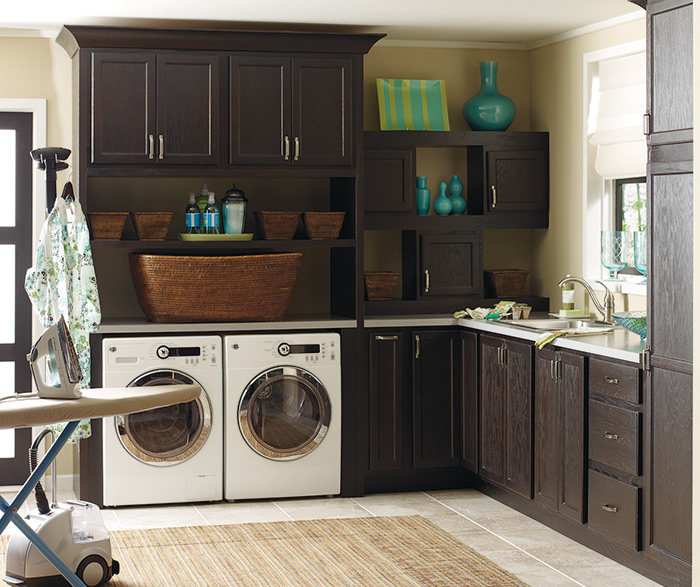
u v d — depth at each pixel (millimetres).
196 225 5598
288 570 4336
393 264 6207
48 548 3791
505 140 6066
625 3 5125
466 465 5727
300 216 6023
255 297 5504
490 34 5957
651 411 4086
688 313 3863
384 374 5676
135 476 5340
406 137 5898
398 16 5395
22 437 5879
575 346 4594
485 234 6355
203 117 5410
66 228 5070
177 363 5355
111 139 5320
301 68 5516
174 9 5160
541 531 4938
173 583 4164
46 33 5715
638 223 5492
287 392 5504
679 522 3934
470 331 5668
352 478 5637
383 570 4328
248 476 5469
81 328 5172
